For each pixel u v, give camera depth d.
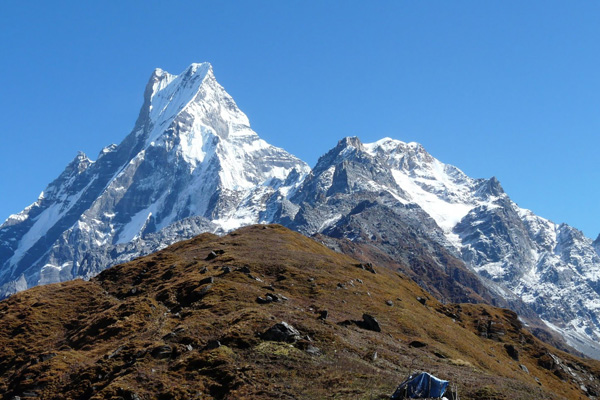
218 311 116.50
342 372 85.06
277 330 97.44
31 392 96.19
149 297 135.25
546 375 191.00
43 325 135.62
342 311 130.50
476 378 90.06
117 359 99.00
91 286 159.50
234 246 187.62
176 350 95.50
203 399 81.25
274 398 77.75
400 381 81.25
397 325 132.12
